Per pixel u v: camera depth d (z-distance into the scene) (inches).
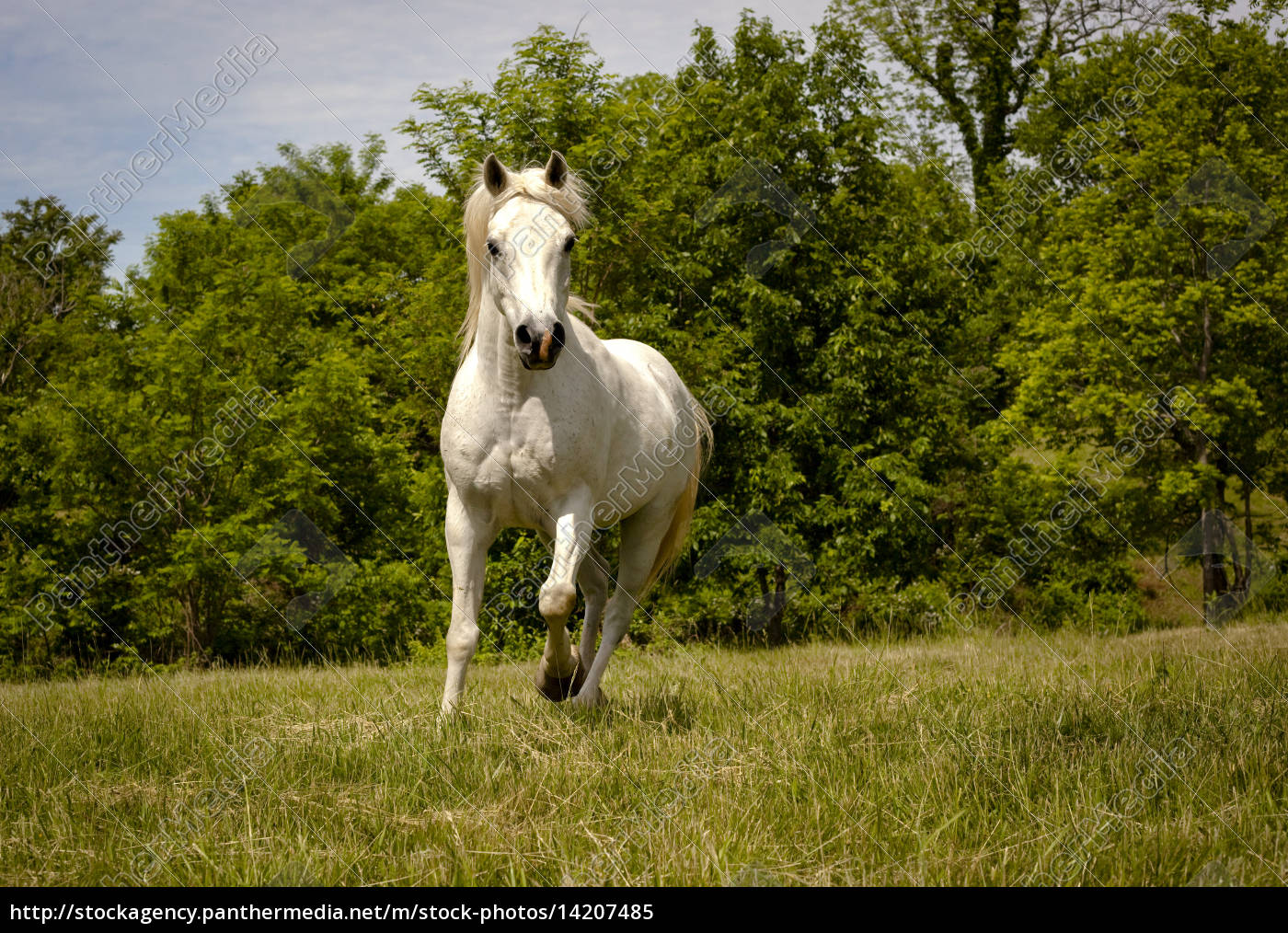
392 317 620.1
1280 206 527.5
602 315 585.3
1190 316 555.5
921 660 293.1
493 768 131.2
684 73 660.7
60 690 245.6
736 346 620.7
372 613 567.8
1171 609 693.3
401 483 624.4
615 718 167.8
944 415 696.4
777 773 130.6
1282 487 605.9
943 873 96.3
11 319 722.8
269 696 219.0
